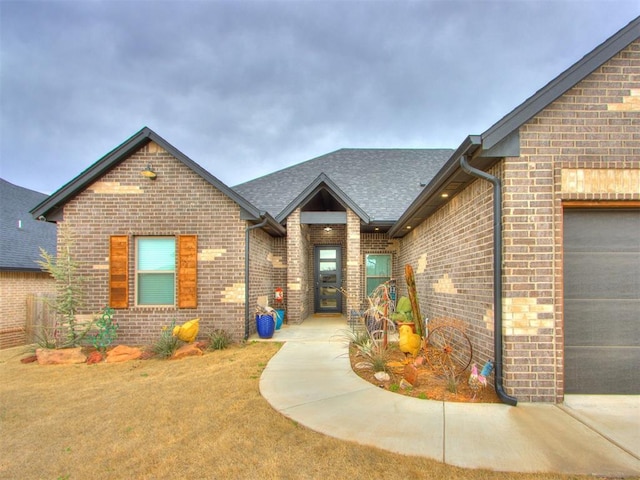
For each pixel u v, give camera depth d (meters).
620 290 4.69
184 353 7.19
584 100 4.61
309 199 10.90
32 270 13.55
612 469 3.04
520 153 4.58
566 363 4.66
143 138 8.42
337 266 13.87
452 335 6.58
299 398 4.73
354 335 8.49
